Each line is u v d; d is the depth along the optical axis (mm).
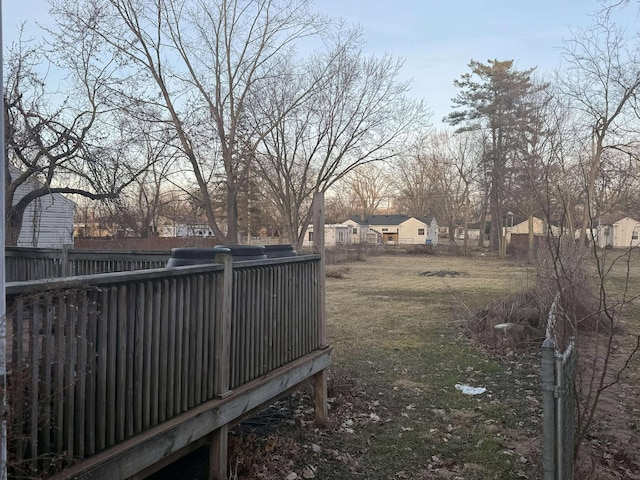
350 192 76625
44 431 2283
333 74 21719
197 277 3359
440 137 53469
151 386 2959
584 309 9531
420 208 73812
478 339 9305
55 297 2348
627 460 4234
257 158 21969
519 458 4336
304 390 6035
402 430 4965
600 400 5891
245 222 40906
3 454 1968
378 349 8695
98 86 15922
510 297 10664
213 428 3428
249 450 4285
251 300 3990
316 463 4199
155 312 2982
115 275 2645
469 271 28031
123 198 16547
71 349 2408
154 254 5793
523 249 29953
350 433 4859
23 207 12383
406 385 6516
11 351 2297
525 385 6578
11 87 11258
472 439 4762
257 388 3943
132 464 2721
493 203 43500
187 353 3266
